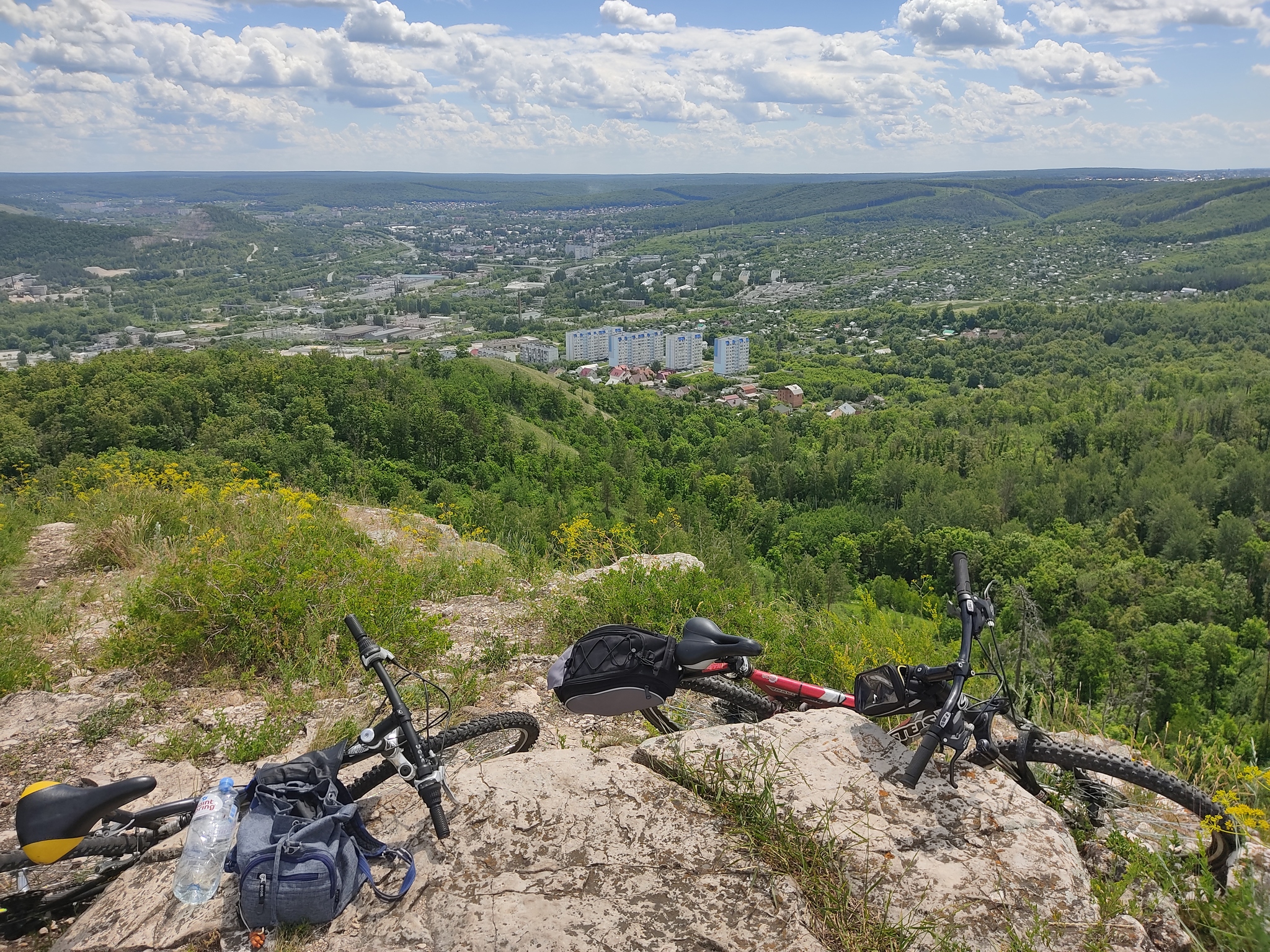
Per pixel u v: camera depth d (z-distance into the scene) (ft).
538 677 15.64
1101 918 7.50
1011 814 8.61
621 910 7.39
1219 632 124.77
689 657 9.80
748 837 8.27
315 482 104.68
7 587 21.93
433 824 8.16
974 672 9.39
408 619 16.99
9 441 125.08
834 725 9.99
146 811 8.39
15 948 8.27
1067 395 447.01
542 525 54.24
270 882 7.18
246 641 15.97
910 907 7.54
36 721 13.30
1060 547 200.23
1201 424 335.47
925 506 247.29
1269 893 8.13
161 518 27.25
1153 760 14.17
